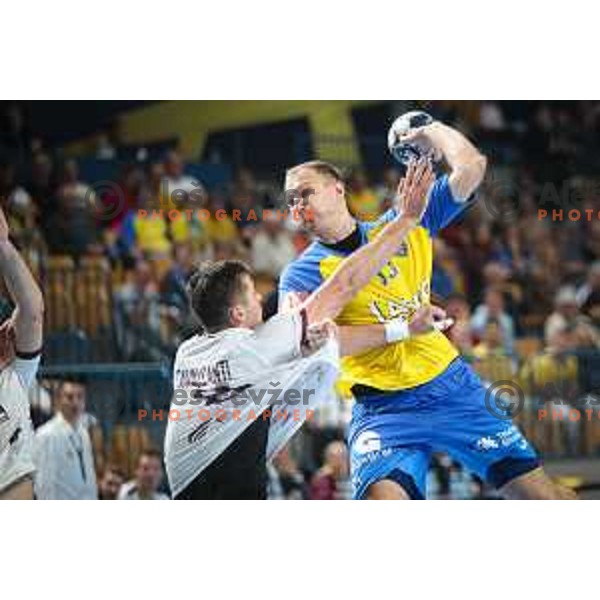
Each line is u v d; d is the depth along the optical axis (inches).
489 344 774.5
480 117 1048.8
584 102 1077.1
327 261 350.0
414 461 344.5
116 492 570.3
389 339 324.2
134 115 952.9
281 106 981.8
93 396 622.5
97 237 802.2
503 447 351.9
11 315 351.9
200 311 305.0
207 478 303.4
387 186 940.0
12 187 821.2
